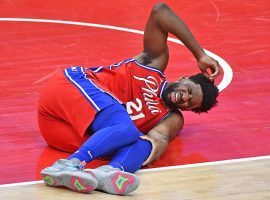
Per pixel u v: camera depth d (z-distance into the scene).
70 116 8.30
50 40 13.48
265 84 11.21
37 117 9.38
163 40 9.29
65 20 14.97
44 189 7.50
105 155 8.00
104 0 16.64
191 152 8.70
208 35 13.96
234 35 13.94
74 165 7.47
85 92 8.28
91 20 15.02
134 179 7.33
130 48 13.06
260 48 13.12
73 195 7.34
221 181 7.79
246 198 7.34
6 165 8.21
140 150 8.01
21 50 12.80
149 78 8.98
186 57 12.57
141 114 8.74
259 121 9.72
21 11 15.60
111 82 8.82
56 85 8.50
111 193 7.40
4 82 11.06
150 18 9.27
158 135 8.45
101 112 8.14
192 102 8.77
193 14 15.48
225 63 12.25
